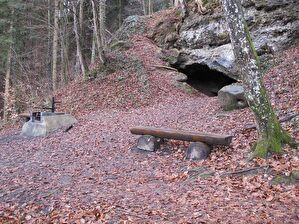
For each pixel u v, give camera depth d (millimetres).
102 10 20859
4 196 6586
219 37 18219
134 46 21125
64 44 22531
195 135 7645
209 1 19516
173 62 19844
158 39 22125
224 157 7172
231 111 10844
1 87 26484
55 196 6367
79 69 24594
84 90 17328
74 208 5719
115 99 16078
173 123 10938
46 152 9648
